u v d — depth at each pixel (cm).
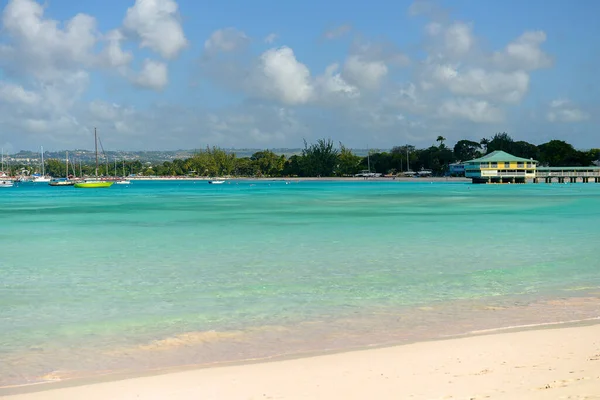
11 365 1498
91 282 2711
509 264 3125
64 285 2641
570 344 1491
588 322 1820
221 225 5794
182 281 2717
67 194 15688
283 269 3038
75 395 1199
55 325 1922
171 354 1576
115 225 5912
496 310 2042
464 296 2303
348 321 1919
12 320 1995
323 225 5675
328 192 15338
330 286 2556
